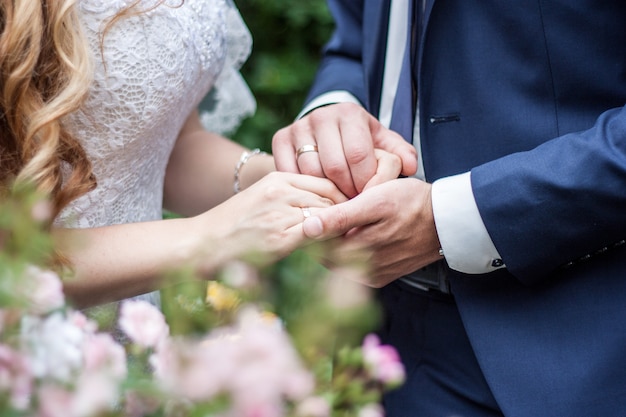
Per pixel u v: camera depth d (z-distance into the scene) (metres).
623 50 1.33
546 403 1.34
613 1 1.31
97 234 1.29
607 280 1.36
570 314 1.37
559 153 1.29
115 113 1.29
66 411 0.66
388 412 1.61
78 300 1.29
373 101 1.63
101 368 0.72
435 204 1.34
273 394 0.72
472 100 1.42
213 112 1.95
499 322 1.41
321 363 0.85
